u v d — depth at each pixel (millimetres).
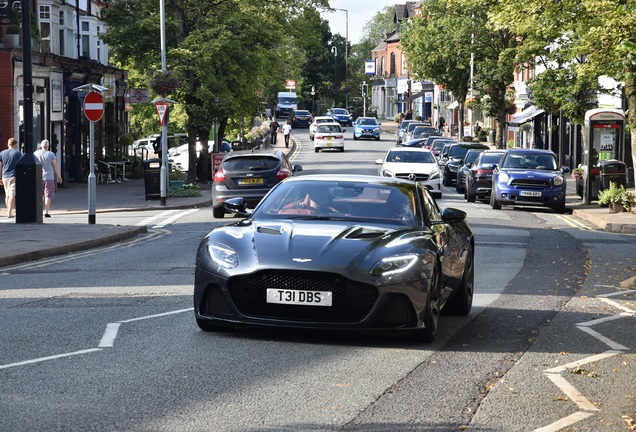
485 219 25906
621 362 8445
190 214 27750
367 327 8523
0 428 6023
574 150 48531
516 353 8719
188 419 6293
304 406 6676
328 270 8484
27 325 9734
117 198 33781
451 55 60594
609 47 25453
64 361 7996
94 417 6301
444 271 9617
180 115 41062
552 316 10930
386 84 132375
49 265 15703
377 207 9867
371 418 6406
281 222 9500
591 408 6820
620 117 31109
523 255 17641
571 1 26156
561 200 28984
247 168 25578
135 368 7754
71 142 42500
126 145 51062
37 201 22656
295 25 44438
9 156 24859
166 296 11828
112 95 50000
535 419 6500
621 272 15297
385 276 8531
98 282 13266
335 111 108938
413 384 7395
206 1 41438
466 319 10609
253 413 6469
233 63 40438
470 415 6547
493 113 58125
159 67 39625
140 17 39688
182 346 8656
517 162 30078
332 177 10492
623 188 27797
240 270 8695
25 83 22469
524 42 35406
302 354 8398
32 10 36188
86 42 45812
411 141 58781
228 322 8828
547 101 34969
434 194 33344
